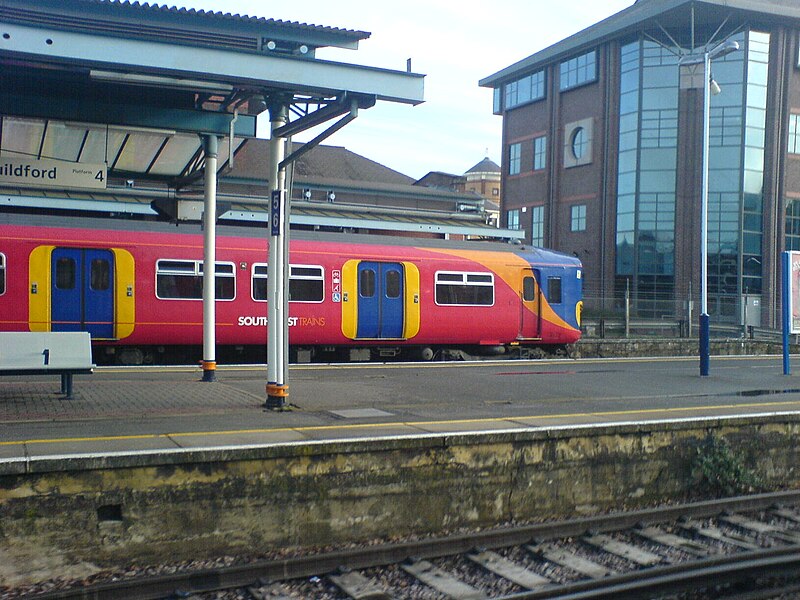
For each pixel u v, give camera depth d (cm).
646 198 4484
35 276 1739
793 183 4472
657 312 3216
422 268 2117
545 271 2311
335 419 1023
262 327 1939
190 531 763
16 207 1991
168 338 1864
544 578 750
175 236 1869
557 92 5038
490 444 905
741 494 1042
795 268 1805
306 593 712
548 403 1238
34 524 704
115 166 1541
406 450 860
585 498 961
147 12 1071
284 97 1111
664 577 733
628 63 4569
